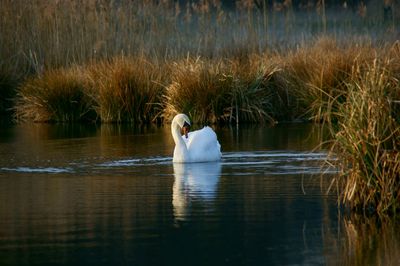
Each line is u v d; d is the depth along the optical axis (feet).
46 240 49.93
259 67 121.08
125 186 67.15
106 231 51.85
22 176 72.84
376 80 56.70
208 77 117.80
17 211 57.93
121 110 122.21
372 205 56.85
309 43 133.39
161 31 136.15
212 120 116.78
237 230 51.83
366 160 56.03
